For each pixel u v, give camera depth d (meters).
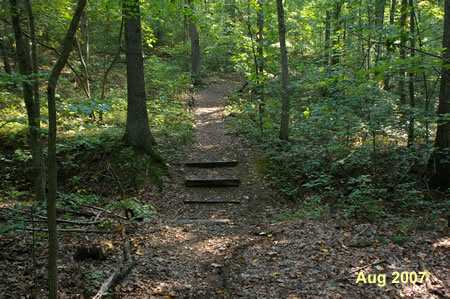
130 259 4.41
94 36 21.03
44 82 12.42
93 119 11.16
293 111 13.25
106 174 8.81
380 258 4.17
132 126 9.56
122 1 8.16
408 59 3.01
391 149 8.78
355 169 8.34
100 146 9.41
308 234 5.38
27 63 6.02
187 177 9.18
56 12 10.35
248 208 7.77
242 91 17.91
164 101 14.74
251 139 11.44
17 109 10.70
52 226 2.61
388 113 7.34
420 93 11.38
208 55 24.95
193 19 9.42
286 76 10.41
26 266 3.99
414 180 7.73
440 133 7.38
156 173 9.01
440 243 4.46
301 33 15.22
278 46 13.91
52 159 2.56
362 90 6.50
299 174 8.73
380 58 3.29
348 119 7.89
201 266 4.59
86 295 3.50
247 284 3.95
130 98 9.52
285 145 10.16
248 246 5.22
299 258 4.46
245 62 12.45
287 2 15.74
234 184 8.82
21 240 4.73
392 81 11.55
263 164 9.60
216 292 3.85
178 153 10.39
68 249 4.69
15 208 5.03
